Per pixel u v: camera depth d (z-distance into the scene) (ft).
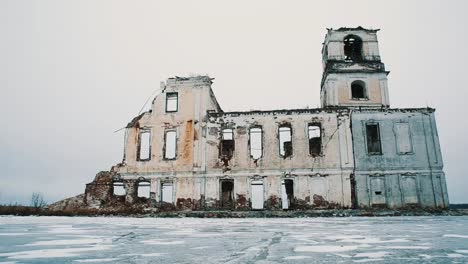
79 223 51.52
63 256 18.45
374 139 99.96
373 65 108.68
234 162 100.37
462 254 18.71
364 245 22.86
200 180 100.37
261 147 100.68
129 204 100.32
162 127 105.91
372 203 93.71
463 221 54.95
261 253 19.33
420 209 90.38
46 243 24.43
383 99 106.42
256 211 88.17
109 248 21.74
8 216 77.61
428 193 93.45
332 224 48.65
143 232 34.65
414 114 98.89
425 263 15.96
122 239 27.43
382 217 74.23
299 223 52.08
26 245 23.24
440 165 94.89
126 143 105.81
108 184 101.81
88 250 20.79
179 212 87.10
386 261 16.55
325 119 100.42
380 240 26.02
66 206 101.35
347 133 98.84
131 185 102.12
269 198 96.68
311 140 101.60
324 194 95.35
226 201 102.94
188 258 17.65
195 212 85.97
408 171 94.99
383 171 95.40
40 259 17.49
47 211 89.15
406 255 18.40
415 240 25.90
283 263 16.07
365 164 96.32
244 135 102.27
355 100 106.52
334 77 108.17
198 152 102.47
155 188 101.19
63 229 38.52
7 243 24.34
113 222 55.62
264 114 102.99
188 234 32.22
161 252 19.88
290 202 101.76
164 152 103.96
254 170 98.99
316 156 98.02
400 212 84.17
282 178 97.50
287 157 98.84
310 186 96.27
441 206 92.38
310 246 22.44
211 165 101.04
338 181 95.66
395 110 99.50
